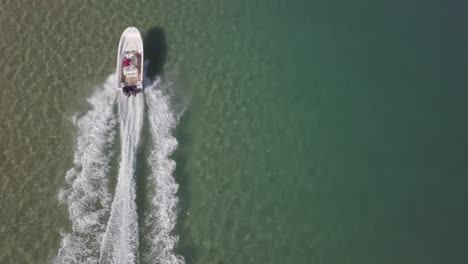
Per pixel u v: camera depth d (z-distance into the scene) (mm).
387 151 29000
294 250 25156
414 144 29391
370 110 30734
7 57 30594
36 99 29047
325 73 32281
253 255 24859
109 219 24797
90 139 27609
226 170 27609
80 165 26609
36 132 27781
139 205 25484
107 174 26391
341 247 25438
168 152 27688
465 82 32406
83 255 23688
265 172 27734
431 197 27375
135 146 27562
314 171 27969
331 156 28594
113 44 31922
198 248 24828
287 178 27594
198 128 29047
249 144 28703
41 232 24438
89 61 31000
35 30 32031
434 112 30828
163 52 32062
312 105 30672
